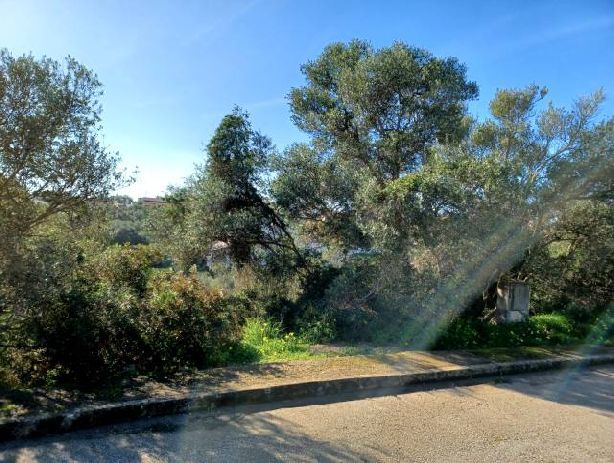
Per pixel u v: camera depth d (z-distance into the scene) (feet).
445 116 32.96
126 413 13.24
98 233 18.39
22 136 14.53
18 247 14.02
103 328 15.78
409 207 23.29
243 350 20.13
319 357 20.43
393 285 25.40
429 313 25.25
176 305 17.84
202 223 29.68
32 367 15.42
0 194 14.74
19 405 12.87
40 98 14.66
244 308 26.32
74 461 10.88
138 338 16.79
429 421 14.80
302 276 31.58
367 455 12.17
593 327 29.63
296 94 36.04
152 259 23.43
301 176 29.50
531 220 26.91
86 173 15.80
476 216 23.45
